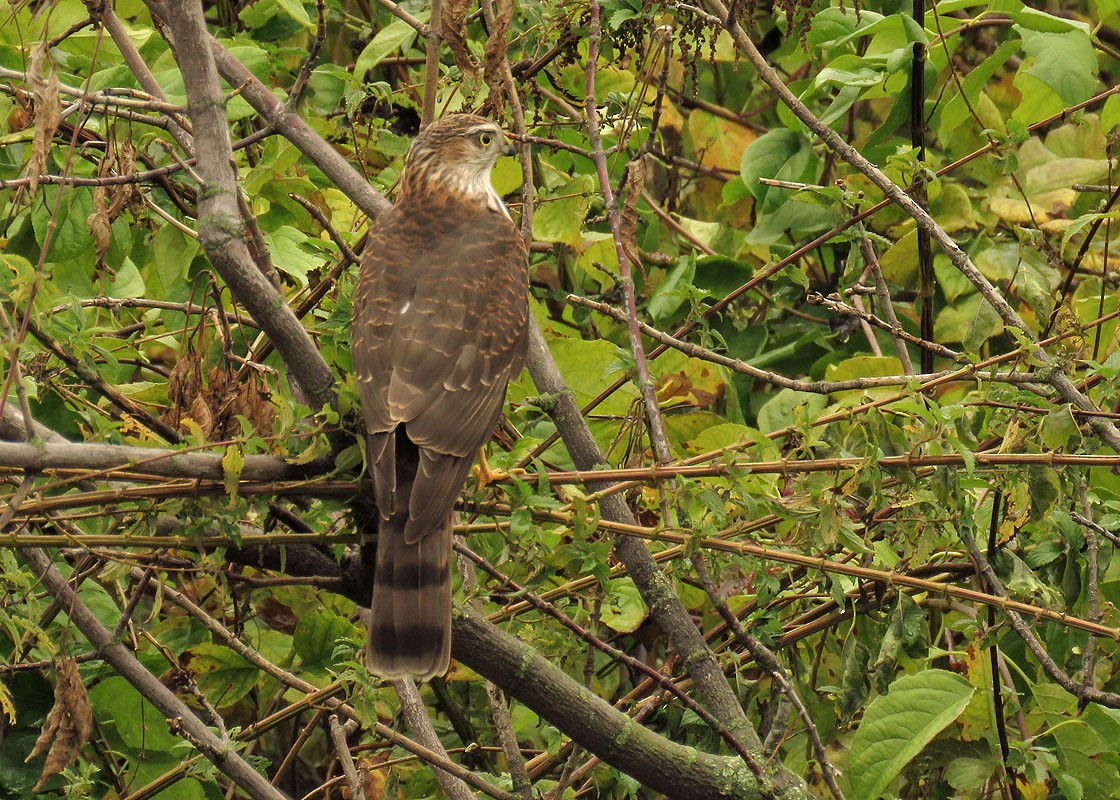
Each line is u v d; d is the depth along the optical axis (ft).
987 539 28.19
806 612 29.73
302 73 27.89
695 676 23.99
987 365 25.85
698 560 22.95
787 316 39.96
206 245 21.71
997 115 39.11
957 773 28.55
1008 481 23.90
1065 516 26.03
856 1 30.01
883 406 24.77
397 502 22.02
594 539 24.76
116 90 25.68
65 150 29.81
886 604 27.81
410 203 26.71
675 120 40.91
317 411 22.31
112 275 31.86
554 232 33.01
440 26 27.50
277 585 23.45
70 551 27.09
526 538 22.63
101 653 25.05
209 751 24.85
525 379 33.42
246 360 24.80
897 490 26.25
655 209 38.06
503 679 22.85
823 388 27.09
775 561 25.35
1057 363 24.36
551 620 24.90
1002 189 38.86
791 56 39.55
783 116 39.06
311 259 30.71
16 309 22.98
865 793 25.38
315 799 33.86
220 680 30.04
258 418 24.25
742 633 23.02
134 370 35.01
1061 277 37.86
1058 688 27.89
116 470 20.81
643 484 25.13
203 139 22.21
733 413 35.78
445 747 33.88
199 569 22.67
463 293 24.94
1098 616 26.27
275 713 28.55
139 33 32.94
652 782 23.09
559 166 38.47
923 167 29.40
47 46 24.98
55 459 20.36
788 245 39.34
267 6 38.11
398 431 23.34
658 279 39.45
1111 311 34.04
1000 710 27.45
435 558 21.71
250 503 22.65
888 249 36.88
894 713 25.52
